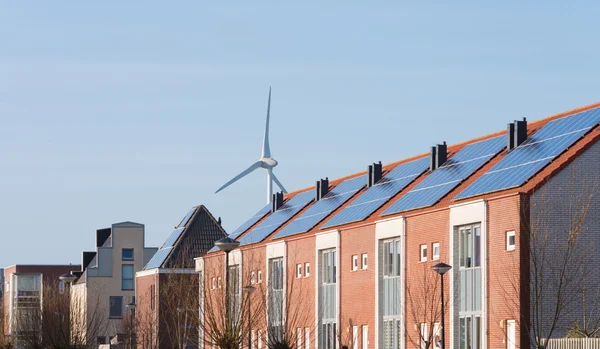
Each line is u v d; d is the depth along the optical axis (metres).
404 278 56.62
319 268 67.25
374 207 63.06
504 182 49.62
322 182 78.31
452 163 61.03
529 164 50.03
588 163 47.94
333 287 65.69
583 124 50.59
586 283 47.41
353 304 62.66
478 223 50.47
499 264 48.09
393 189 64.94
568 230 47.25
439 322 53.12
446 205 52.72
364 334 61.31
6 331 101.12
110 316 114.50
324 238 66.44
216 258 81.94
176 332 64.19
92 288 113.81
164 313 71.69
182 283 67.94
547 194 47.19
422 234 55.12
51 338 70.75
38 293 104.00
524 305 46.38
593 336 45.31
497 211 48.50
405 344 56.06
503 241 47.91
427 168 64.44
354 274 62.62
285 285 71.31
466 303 51.28
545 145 51.59
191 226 96.69
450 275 52.00
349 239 63.50
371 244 60.59
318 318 66.75
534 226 45.56
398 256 58.03
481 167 55.84
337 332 62.19
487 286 49.00
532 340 46.31
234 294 50.28
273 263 74.62
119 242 116.69
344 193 73.88
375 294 59.81
